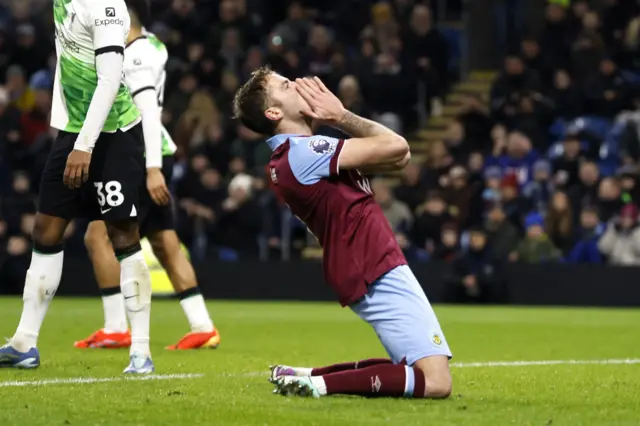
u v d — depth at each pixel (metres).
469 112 60.59
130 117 20.25
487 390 18.38
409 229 53.31
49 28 67.25
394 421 14.57
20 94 63.34
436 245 52.78
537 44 63.44
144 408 15.55
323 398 16.48
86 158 19.45
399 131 61.41
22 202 54.72
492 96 62.03
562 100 60.50
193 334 26.89
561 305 50.75
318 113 17.00
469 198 54.28
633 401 17.11
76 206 20.41
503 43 70.44
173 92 60.75
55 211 20.39
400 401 16.27
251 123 17.39
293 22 65.94
